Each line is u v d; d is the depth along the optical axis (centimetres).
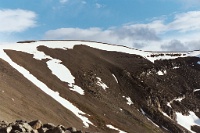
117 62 13712
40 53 10581
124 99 10919
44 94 7138
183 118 12306
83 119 7262
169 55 17438
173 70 15662
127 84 11869
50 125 2180
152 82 13325
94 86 10094
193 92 14250
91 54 12925
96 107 8700
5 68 7219
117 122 8475
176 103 12962
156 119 10800
